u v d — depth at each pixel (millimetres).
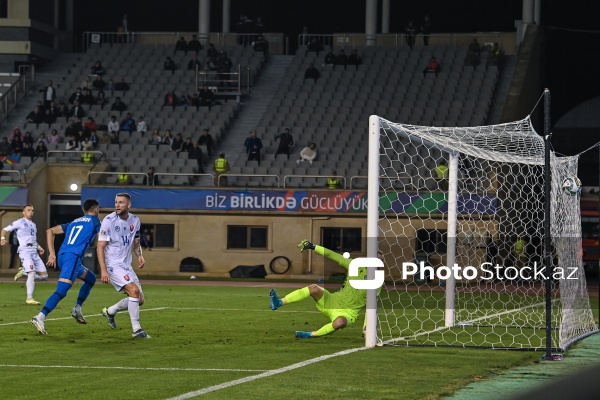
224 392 27828
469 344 43406
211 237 122125
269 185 127312
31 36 152000
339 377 31312
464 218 103500
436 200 113500
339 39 162875
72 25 166625
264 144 137000
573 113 153750
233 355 37656
